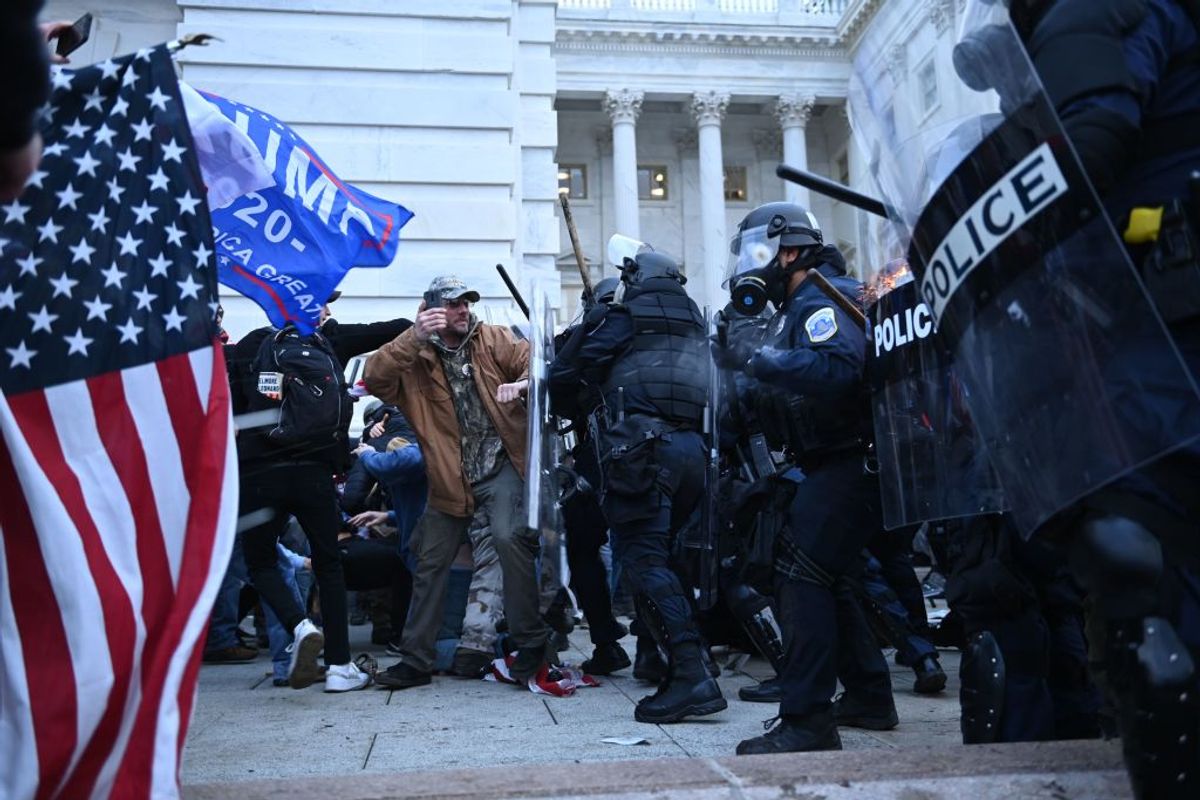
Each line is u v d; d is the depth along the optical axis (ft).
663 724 11.67
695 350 12.90
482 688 15.28
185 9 40.75
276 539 15.38
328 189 14.69
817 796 6.07
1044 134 5.14
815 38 102.68
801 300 9.64
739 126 111.86
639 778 6.26
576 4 102.27
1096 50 5.29
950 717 12.01
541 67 51.49
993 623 8.08
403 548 18.45
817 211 104.58
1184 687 5.23
